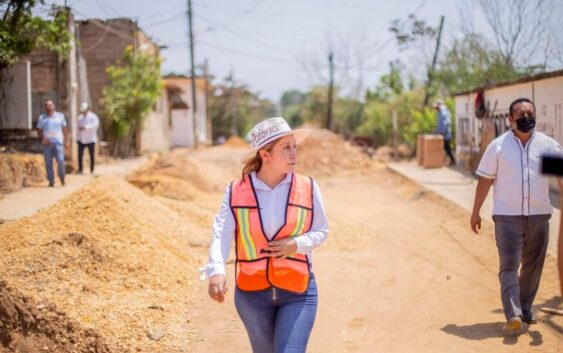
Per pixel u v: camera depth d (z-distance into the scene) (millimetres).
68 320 4969
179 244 8805
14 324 4766
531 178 5375
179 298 6672
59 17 15133
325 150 24250
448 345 5391
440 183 16188
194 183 16422
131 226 8281
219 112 64938
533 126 5332
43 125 13469
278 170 3637
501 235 5477
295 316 3545
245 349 5336
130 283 6820
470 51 23375
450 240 10172
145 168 18000
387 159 27141
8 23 13414
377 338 5680
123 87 25078
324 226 3748
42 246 7035
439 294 7105
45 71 18844
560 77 11688
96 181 9281
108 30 26094
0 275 6242
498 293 7062
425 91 28328
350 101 45562
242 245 3646
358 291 7305
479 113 16969
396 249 9711
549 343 5273
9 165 13164
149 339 5398
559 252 3115
